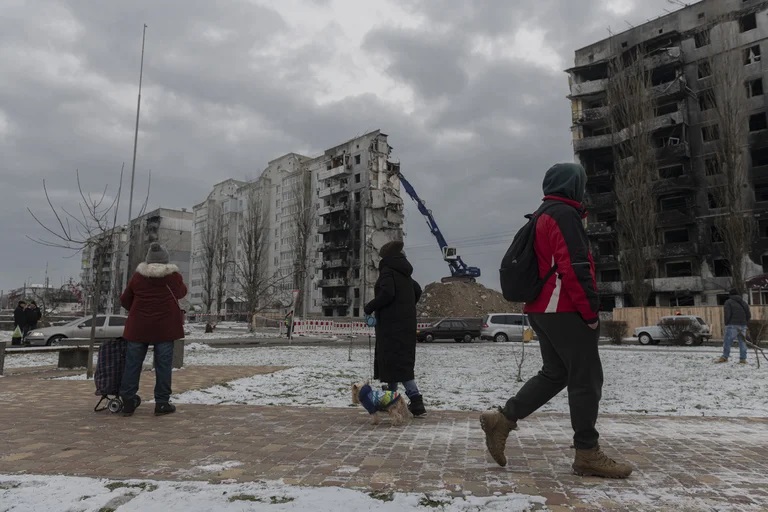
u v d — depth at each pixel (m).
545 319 2.89
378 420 4.61
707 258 41.00
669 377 9.11
